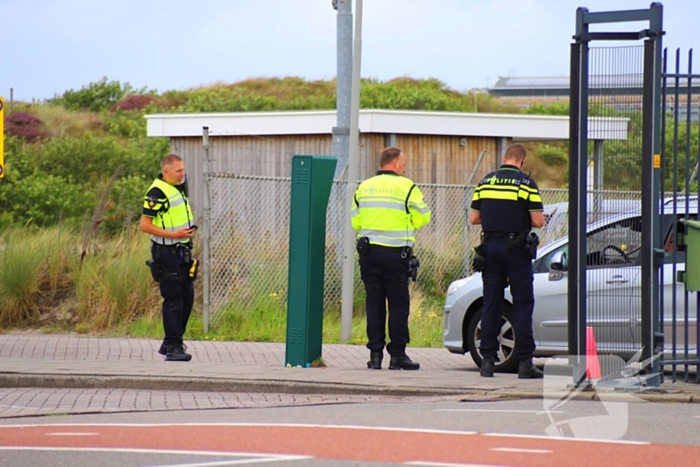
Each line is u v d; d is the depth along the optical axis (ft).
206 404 65.98
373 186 79.25
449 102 386.52
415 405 63.26
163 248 84.43
